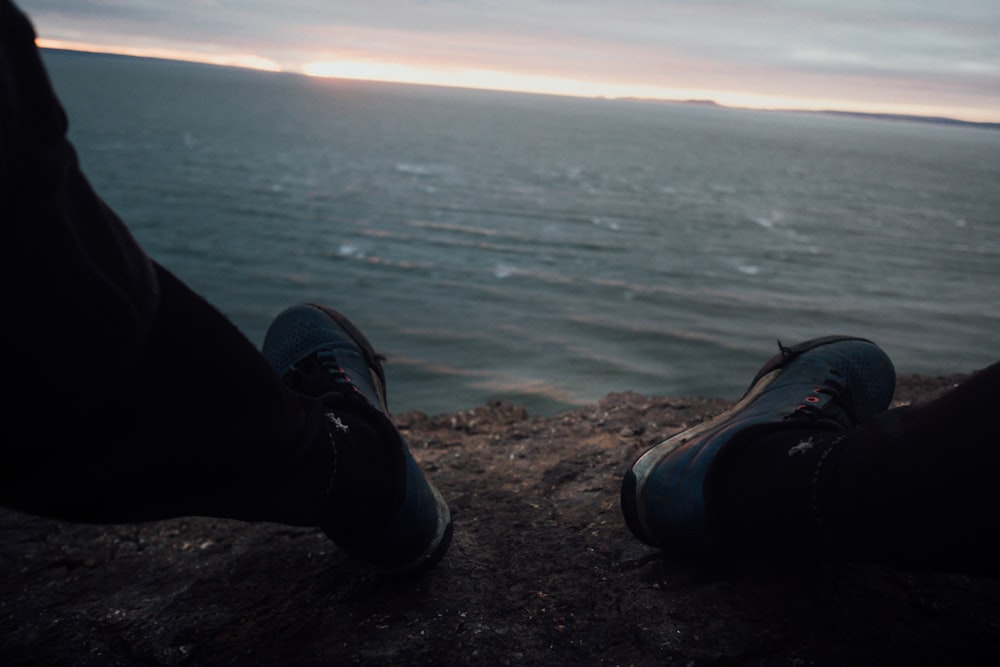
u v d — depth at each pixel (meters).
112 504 0.55
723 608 1.12
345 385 1.20
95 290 0.45
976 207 132.12
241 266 53.28
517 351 38.44
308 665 1.08
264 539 1.49
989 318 53.50
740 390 35.72
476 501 1.59
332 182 98.81
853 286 61.22
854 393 1.31
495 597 1.21
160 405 0.54
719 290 56.00
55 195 0.42
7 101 0.37
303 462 0.78
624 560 1.29
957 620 1.10
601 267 61.16
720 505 1.06
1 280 0.39
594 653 1.07
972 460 0.72
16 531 1.61
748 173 166.12
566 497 1.58
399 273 54.75
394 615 1.17
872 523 0.81
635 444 1.87
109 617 1.27
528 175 127.50
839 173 185.00
